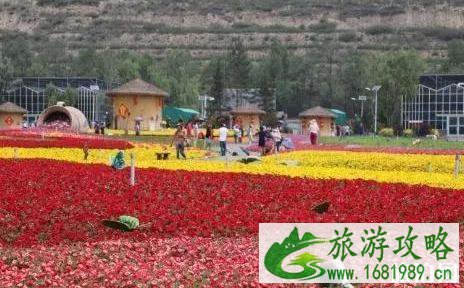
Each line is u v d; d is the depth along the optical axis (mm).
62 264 15062
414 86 117562
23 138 58188
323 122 112438
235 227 19000
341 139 88250
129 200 23281
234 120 105750
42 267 14844
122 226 18094
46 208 21234
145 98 90312
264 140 53812
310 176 30891
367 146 63781
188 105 143125
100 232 18625
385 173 33344
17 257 15547
